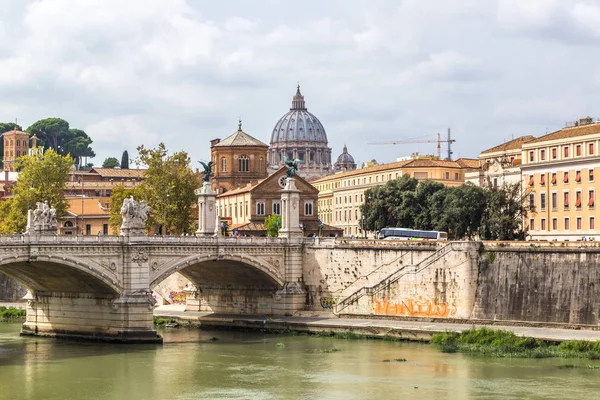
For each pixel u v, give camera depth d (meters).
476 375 134.62
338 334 175.00
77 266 160.62
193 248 176.75
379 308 180.38
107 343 168.12
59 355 154.88
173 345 166.12
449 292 172.25
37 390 129.25
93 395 126.50
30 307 181.50
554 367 139.00
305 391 127.31
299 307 192.50
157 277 171.50
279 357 152.00
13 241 152.38
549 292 162.25
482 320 167.88
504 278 167.25
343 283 188.75
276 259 191.25
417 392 125.31
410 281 176.50
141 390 129.00
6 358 152.12
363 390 127.25
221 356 153.75
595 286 157.50
